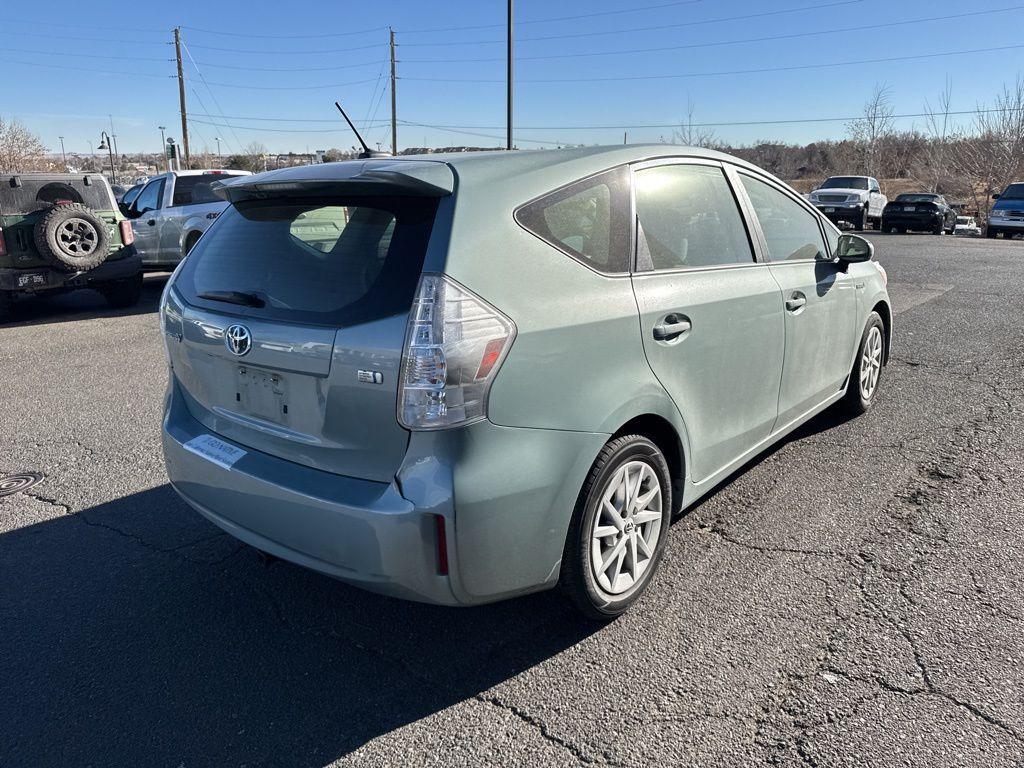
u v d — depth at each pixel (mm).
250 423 2725
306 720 2420
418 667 2670
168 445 3029
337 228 2561
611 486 2713
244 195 2957
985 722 2318
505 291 2359
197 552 3514
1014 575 3139
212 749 2301
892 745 2236
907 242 20531
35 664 2715
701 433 3178
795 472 4219
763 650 2695
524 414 2359
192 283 3025
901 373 6219
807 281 3949
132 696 2543
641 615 2920
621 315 2674
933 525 3584
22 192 9609
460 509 2232
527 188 2578
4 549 3547
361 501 2320
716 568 3238
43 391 6254
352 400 2359
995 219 23719
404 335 2244
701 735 2305
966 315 8797
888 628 2797
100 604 3094
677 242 3115
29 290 9578
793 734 2293
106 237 10062
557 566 2553
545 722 2383
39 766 2236
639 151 3094
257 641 2840
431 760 2244
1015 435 4730
